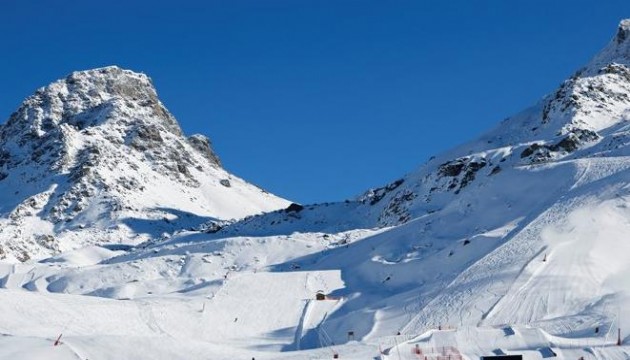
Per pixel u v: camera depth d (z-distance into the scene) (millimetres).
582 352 52250
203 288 107000
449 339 59062
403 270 101562
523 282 77312
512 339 57750
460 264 95750
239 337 84125
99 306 83062
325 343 76875
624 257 83188
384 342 62469
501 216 113688
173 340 59406
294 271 113125
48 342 55062
